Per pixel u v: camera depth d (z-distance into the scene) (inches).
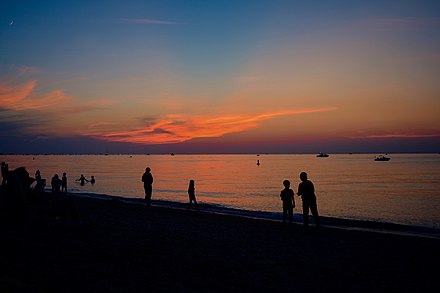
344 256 357.1
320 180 2632.9
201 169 4877.0
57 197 678.5
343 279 279.0
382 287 261.6
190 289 240.4
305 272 296.0
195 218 610.5
